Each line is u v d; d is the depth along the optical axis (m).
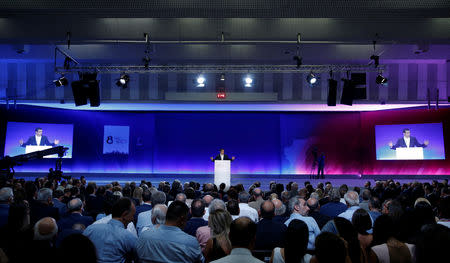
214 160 11.55
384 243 2.65
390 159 16.77
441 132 15.75
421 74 14.80
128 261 2.80
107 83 15.41
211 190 7.06
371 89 14.99
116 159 18.00
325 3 7.79
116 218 2.82
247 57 12.69
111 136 18.06
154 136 18.30
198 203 3.78
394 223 2.58
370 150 17.36
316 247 1.75
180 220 2.66
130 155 18.09
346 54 12.54
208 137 18.48
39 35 9.41
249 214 4.38
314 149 17.22
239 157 18.36
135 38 9.59
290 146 18.06
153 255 2.53
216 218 2.66
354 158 17.64
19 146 16.41
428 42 9.61
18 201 4.28
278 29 9.52
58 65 14.73
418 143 16.19
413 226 3.28
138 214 4.34
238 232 1.91
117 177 17.44
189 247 2.55
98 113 18.05
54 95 14.96
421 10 8.02
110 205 3.65
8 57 12.88
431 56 12.82
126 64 14.03
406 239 3.22
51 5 7.87
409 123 16.44
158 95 15.40
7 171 12.27
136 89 15.43
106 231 2.66
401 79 14.88
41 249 1.70
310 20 9.48
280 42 9.55
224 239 2.61
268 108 16.58
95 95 10.35
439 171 15.81
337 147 17.83
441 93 14.59
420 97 14.75
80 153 17.66
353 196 4.19
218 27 9.52
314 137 18.00
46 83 14.95
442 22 9.23
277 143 18.36
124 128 18.19
